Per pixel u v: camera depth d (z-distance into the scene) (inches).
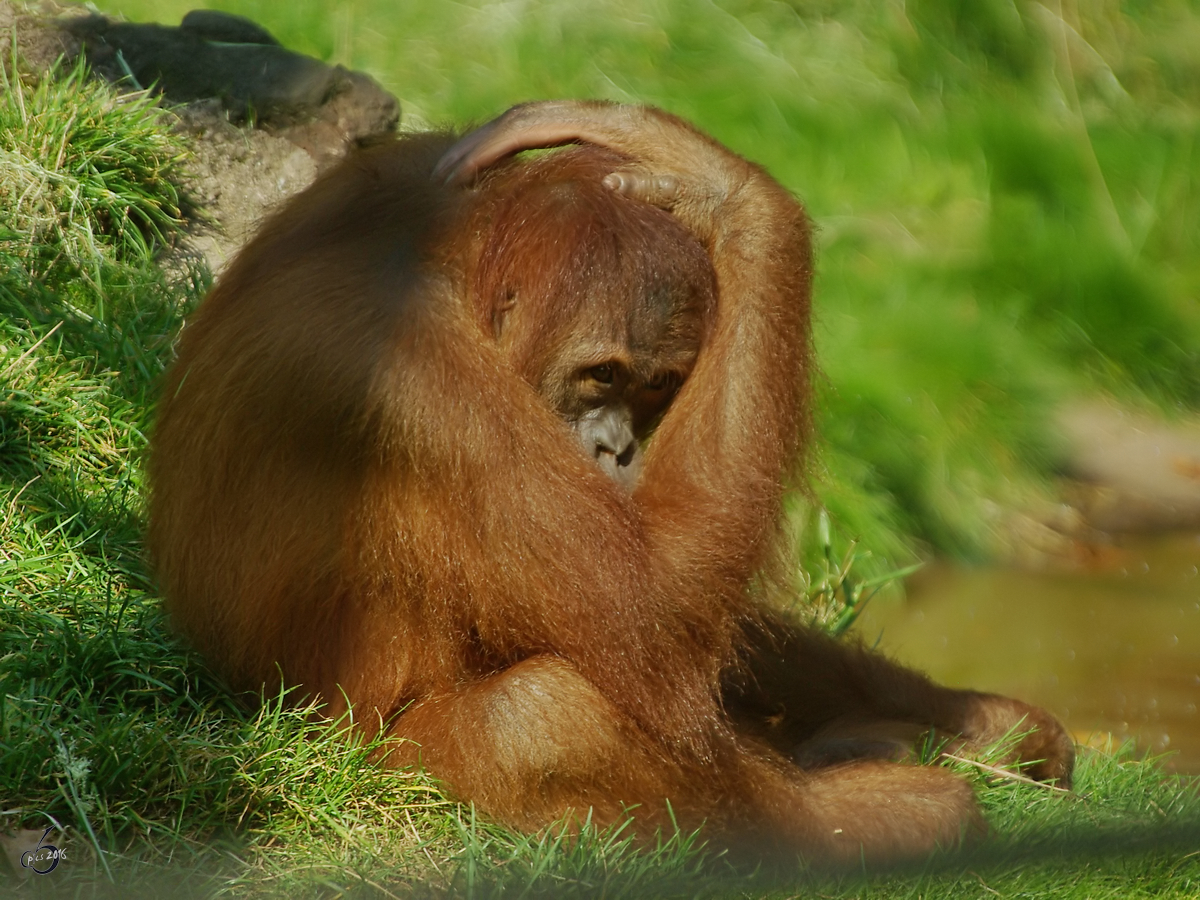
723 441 422.0
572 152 445.7
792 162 1236.5
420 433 391.9
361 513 404.2
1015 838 436.5
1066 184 1280.8
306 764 408.2
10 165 678.5
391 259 410.9
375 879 376.2
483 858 386.0
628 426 427.8
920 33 1434.5
